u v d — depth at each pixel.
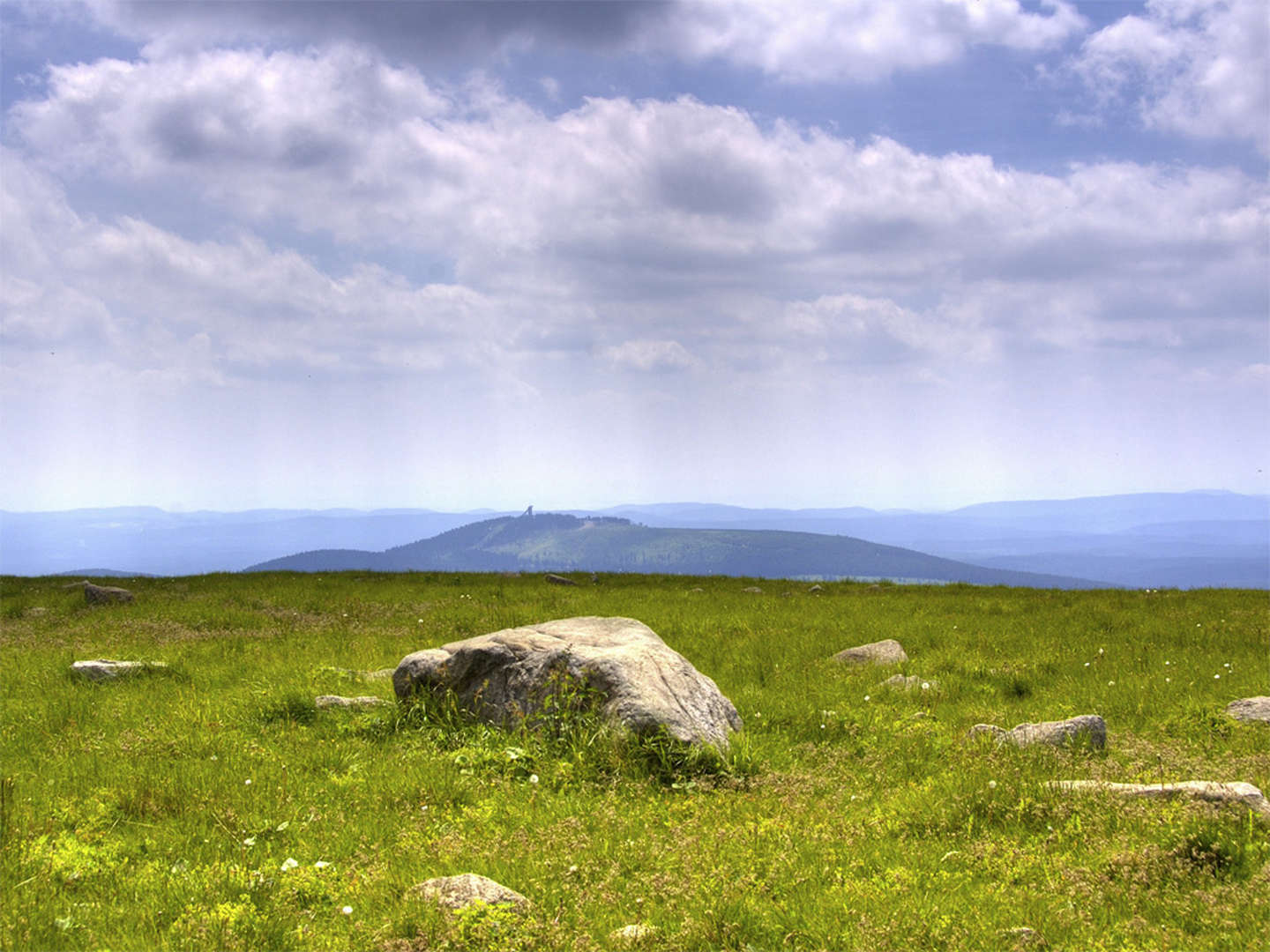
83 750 12.35
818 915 6.78
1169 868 7.41
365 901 7.16
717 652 21.20
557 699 12.30
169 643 23.64
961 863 7.99
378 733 13.27
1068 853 7.95
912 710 15.63
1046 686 18.02
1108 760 11.79
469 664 13.86
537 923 6.62
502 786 10.81
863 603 32.50
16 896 7.07
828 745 13.11
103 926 6.72
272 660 19.77
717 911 6.73
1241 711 14.59
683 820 9.41
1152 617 27.66
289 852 8.48
